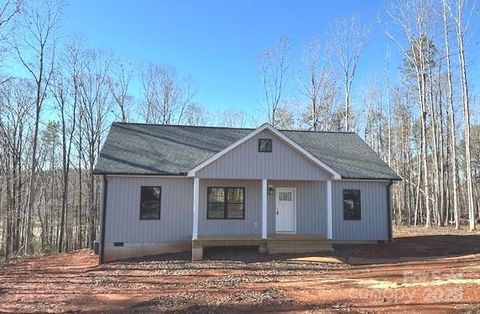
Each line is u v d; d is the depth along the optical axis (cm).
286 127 3844
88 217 3238
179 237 1634
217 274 1222
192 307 832
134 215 1606
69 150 3158
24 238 2889
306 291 942
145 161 1686
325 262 1378
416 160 4247
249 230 1717
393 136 4331
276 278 1141
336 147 2055
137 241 1598
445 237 1920
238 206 1725
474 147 4269
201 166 1545
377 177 1788
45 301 910
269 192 1764
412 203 4200
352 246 1702
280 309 796
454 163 2597
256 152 1602
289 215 1773
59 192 3694
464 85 2367
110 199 1591
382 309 752
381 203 1812
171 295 948
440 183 2898
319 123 3800
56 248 3188
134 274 1259
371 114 4362
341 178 1638
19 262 1733
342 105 3781
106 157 1677
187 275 1216
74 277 1236
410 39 2931
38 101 2739
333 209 1775
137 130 1972
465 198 4384
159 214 1630
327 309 777
